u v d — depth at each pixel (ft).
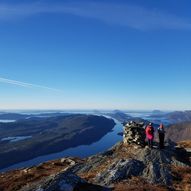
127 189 80.59
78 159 135.44
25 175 106.42
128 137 131.44
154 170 96.22
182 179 93.09
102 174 93.45
